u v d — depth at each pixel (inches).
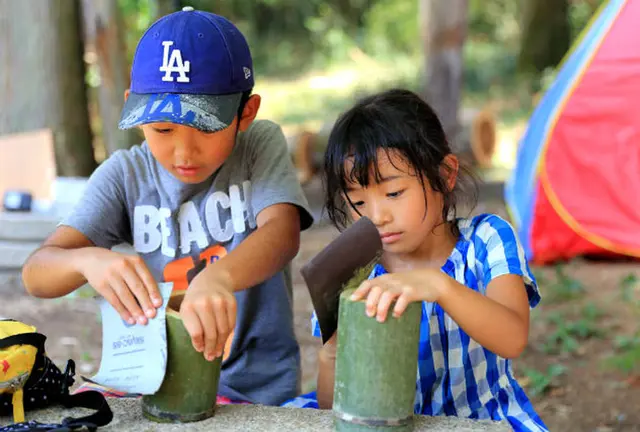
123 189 84.7
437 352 73.7
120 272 60.8
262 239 72.6
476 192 92.3
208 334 57.7
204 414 59.9
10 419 61.1
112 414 59.4
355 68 711.1
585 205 230.1
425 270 60.5
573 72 232.8
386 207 69.4
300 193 81.9
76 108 236.5
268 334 88.7
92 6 228.1
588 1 632.4
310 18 763.4
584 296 206.8
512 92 581.6
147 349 58.3
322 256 57.1
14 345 60.1
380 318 54.7
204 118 69.4
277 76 711.7
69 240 79.9
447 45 367.6
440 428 58.4
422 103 74.4
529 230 237.9
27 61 230.2
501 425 59.2
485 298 61.4
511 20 744.3
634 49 221.8
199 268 85.4
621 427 140.4
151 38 72.7
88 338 182.5
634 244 225.8
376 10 764.0
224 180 84.7
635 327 186.5
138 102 71.4
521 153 255.9
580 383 159.5
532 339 183.0
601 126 225.6
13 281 213.3
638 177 223.9
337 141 71.0
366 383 55.5
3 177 223.6
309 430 58.0
